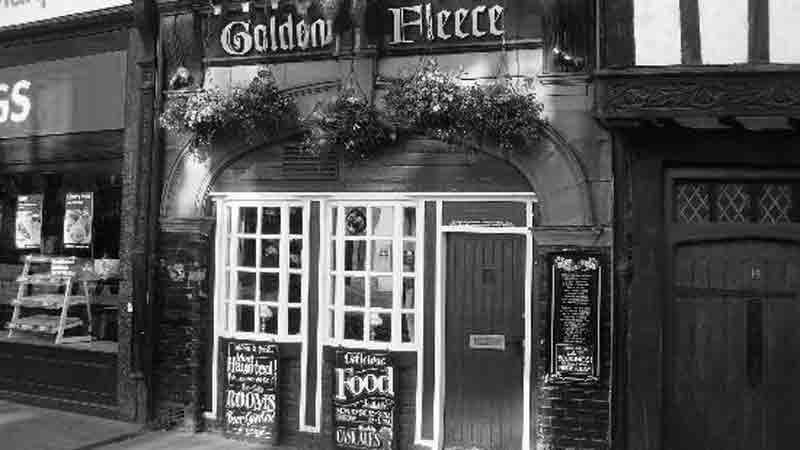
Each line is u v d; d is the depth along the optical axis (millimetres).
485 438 6652
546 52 6457
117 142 8359
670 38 5805
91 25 8523
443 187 6793
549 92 6465
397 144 6949
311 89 7262
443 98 6461
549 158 6430
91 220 8695
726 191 6172
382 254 7066
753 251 6070
